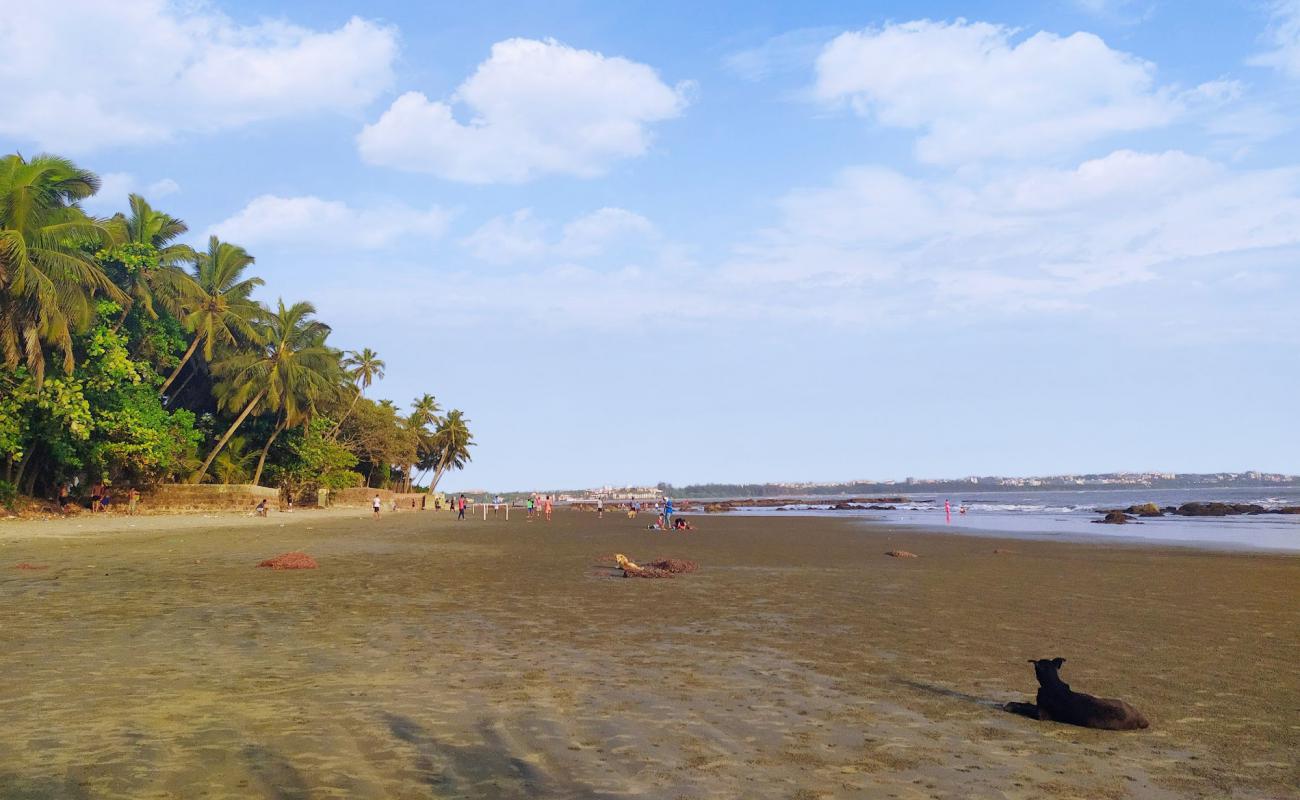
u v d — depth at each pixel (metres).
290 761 5.65
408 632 11.26
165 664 8.90
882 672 9.05
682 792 5.18
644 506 147.25
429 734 6.37
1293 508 78.31
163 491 56.41
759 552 28.64
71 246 42.00
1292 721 7.17
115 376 46.34
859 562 24.55
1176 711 7.50
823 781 5.44
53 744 5.94
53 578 17.50
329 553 26.11
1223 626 12.59
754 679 8.59
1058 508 97.44
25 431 43.00
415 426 121.62
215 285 61.41
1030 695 8.04
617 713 7.11
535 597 15.48
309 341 70.75
